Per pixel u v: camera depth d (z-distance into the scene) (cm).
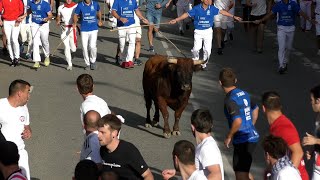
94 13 1647
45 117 1291
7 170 668
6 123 848
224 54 1881
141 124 1259
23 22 1798
